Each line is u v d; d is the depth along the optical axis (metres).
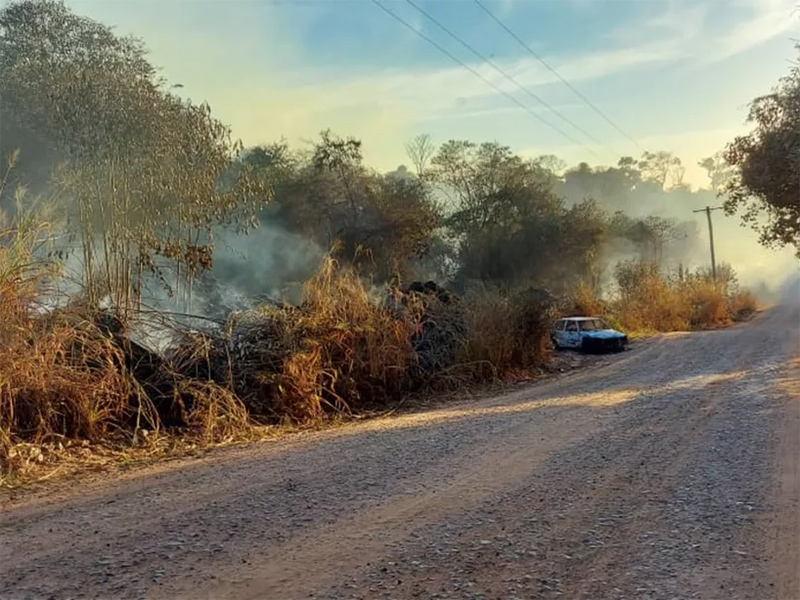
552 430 9.01
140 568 4.36
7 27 14.67
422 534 4.96
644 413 10.17
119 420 9.48
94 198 12.03
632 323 38.25
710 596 3.91
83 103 12.29
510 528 5.07
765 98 18.27
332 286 14.39
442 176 49.47
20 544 4.84
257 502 5.81
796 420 9.21
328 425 11.28
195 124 13.62
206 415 10.08
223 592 4.00
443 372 15.73
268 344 12.28
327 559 4.49
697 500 5.70
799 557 4.45
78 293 10.62
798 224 19.50
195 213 13.66
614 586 4.05
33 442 8.11
